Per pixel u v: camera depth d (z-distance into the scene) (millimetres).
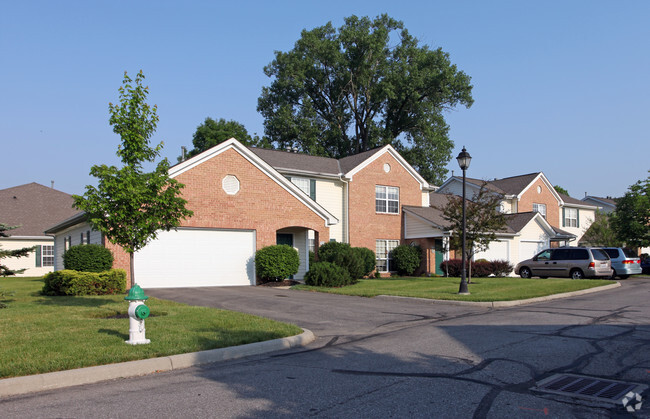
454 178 40875
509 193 37750
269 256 20016
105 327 9398
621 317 11312
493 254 30969
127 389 6047
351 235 27031
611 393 5680
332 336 9812
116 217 10875
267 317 12039
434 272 28344
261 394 5734
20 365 6523
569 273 24203
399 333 9914
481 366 6926
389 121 47375
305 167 26797
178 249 19125
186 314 11227
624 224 31094
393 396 5578
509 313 12469
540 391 5754
